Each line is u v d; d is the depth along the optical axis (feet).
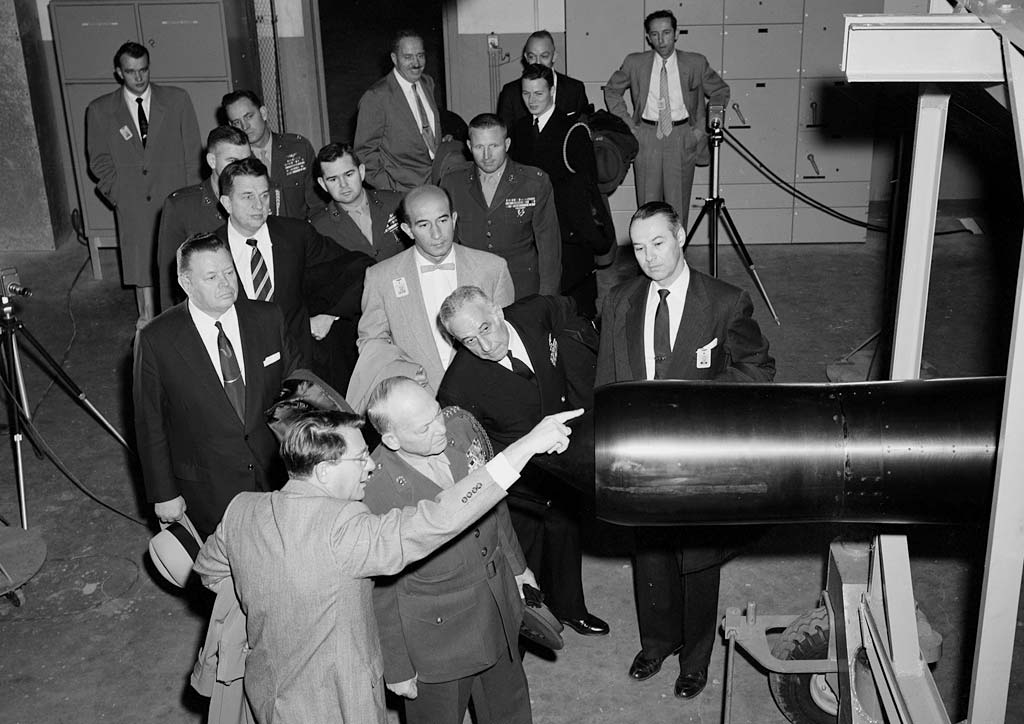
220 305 12.92
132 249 24.40
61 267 28.50
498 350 11.90
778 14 26.53
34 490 18.65
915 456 6.98
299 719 9.48
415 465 10.55
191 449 13.55
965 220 28.63
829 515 7.23
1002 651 7.04
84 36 25.85
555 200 19.49
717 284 11.93
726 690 11.95
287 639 9.40
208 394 13.19
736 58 26.94
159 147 23.88
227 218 17.34
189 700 13.87
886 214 29.22
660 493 7.14
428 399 10.18
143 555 16.83
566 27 27.12
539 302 12.75
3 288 17.39
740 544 12.57
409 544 9.14
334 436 9.49
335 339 16.52
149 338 13.17
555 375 12.59
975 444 6.93
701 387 7.36
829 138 27.35
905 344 9.84
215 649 10.30
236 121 19.44
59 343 24.20
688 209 26.78
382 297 14.44
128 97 23.63
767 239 28.43
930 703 9.25
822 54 26.73
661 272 11.61
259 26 28.04
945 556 16.11
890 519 7.23
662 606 13.37
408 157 22.09
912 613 9.58
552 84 20.72
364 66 48.03
